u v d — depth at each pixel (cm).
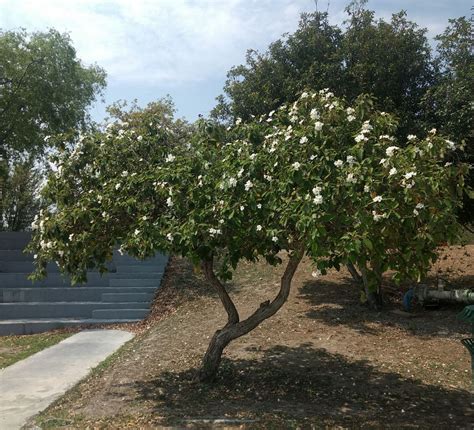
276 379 727
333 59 1194
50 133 1855
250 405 623
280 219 500
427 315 1095
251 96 1230
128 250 601
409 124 1099
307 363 807
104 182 662
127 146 682
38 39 1819
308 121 553
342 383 716
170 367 799
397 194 465
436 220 464
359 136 490
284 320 1066
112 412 609
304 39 1239
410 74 1174
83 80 1977
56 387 740
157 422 567
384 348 895
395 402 645
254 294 1284
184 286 1383
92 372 811
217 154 614
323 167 485
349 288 1296
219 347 702
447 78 1074
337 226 479
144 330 1150
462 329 990
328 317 1083
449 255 1449
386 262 502
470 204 1118
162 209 627
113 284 1423
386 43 1162
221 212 526
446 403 645
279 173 515
